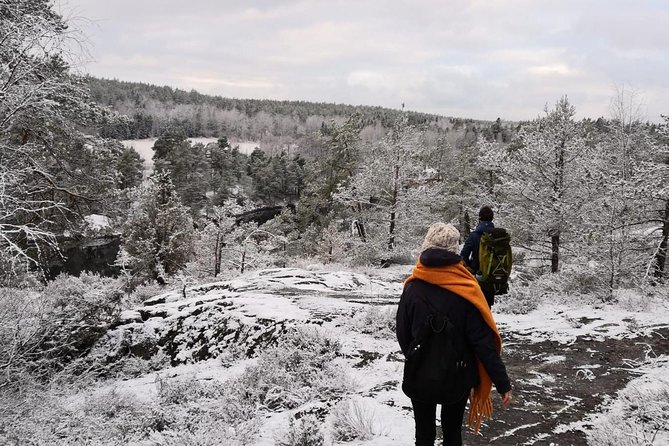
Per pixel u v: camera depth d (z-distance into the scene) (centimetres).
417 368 302
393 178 2891
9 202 944
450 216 4584
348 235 3000
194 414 585
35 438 548
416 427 330
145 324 1119
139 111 17875
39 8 1039
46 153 1380
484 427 482
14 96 951
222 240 2417
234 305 1098
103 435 543
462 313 303
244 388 612
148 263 2130
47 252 1368
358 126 3944
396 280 1964
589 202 1675
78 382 847
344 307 1057
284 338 873
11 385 718
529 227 1817
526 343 779
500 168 1889
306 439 422
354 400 540
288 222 4131
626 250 1270
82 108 1370
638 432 427
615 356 701
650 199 1344
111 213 1670
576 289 1160
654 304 969
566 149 1723
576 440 456
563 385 602
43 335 857
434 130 16150
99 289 1237
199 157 8344
